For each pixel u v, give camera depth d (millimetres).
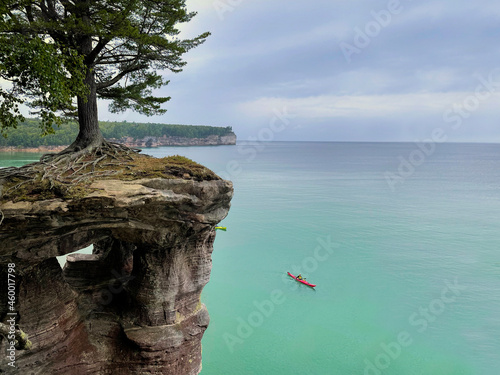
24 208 13812
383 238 62375
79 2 18297
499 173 153875
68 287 18578
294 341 33000
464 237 63656
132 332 18547
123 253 22516
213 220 18625
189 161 20172
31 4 18156
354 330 35031
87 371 18234
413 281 46156
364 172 150500
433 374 29062
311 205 86000
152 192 15875
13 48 13586
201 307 21422
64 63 16484
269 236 62812
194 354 20203
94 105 20266
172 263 18984
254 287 43844
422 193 103625
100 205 15094
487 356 31406
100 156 19375
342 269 49406
